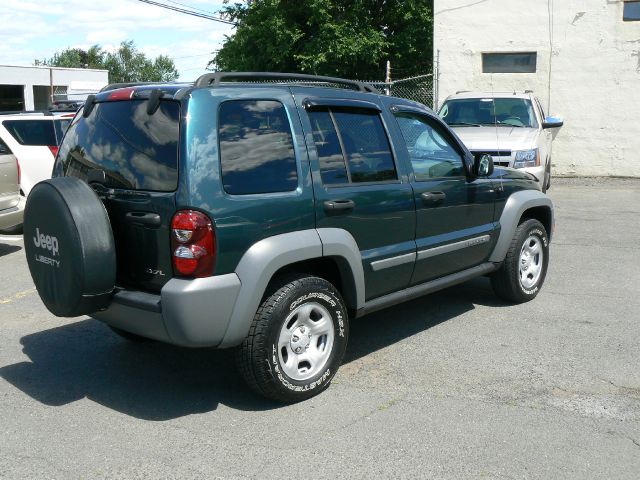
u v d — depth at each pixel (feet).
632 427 13.35
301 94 15.12
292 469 11.87
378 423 13.58
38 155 36.37
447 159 18.57
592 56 55.16
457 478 11.55
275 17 84.64
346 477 11.60
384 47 86.94
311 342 14.73
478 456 12.26
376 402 14.57
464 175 18.99
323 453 12.42
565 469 11.82
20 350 18.12
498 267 20.76
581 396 14.78
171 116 13.43
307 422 13.67
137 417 14.02
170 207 12.98
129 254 13.92
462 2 57.82
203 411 14.26
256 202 13.56
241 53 91.35
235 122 13.76
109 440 13.02
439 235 18.10
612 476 11.60
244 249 13.41
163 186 13.20
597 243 30.68
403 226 16.80
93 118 15.17
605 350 17.49
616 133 55.52
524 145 35.19
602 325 19.48
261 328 13.65
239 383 15.76
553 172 57.72
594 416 13.83
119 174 14.03
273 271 13.62
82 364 17.07
